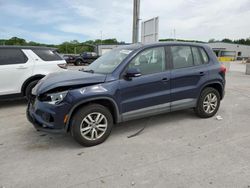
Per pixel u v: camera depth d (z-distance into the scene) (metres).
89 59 30.58
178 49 4.96
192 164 3.40
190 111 6.01
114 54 4.89
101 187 2.89
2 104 7.18
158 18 9.16
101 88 3.99
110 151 3.85
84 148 3.99
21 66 6.69
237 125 5.03
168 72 4.70
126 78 4.24
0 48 6.57
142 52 4.50
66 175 3.16
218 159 3.53
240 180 2.99
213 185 2.89
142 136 4.46
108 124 4.18
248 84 11.34
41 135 4.58
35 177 3.12
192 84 5.06
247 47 75.31
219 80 5.42
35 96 4.23
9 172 3.25
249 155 3.65
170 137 4.40
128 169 3.29
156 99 4.60
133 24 10.45
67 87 3.85
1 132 4.75
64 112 3.79
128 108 4.32
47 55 7.22
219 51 74.25
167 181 2.99
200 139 4.29
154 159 3.56
